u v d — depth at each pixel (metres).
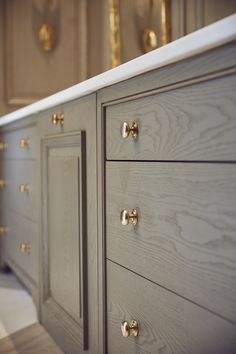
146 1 2.27
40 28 2.46
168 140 0.77
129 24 2.31
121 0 2.30
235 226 0.61
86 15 2.47
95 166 1.08
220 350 0.65
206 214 0.68
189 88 0.71
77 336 1.18
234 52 0.60
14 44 2.44
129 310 0.93
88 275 1.13
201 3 1.72
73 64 2.50
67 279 1.27
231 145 0.62
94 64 2.51
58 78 2.49
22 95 2.46
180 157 0.74
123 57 2.32
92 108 1.09
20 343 1.40
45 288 1.48
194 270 0.71
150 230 0.84
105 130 1.03
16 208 1.96
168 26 1.89
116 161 0.98
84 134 1.14
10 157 2.05
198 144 0.69
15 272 2.03
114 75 0.91
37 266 1.62
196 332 0.71
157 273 0.82
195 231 0.70
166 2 1.89
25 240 1.81
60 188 1.31
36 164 1.59
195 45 0.65
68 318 1.26
